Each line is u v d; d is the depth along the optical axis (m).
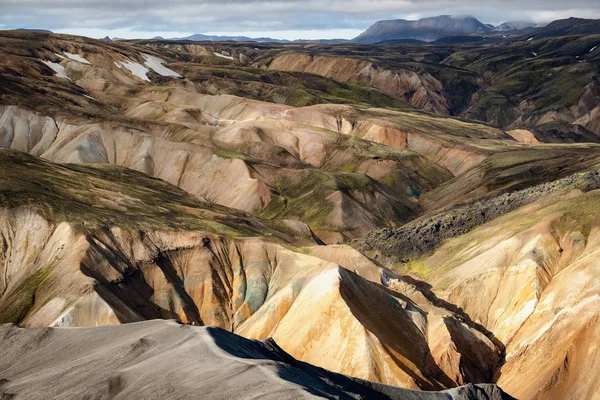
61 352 49.16
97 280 68.94
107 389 39.03
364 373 58.25
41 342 51.75
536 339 64.88
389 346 61.03
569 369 59.66
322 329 63.12
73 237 74.44
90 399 38.44
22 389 42.66
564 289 67.62
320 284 67.31
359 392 43.97
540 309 67.94
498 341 69.00
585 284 66.50
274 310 69.88
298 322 65.44
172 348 43.28
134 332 48.88
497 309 72.31
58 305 66.44
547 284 70.94
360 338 60.34
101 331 51.50
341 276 66.69
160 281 75.19
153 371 40.28
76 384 41.41
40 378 44.03
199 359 40.22
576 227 75.62
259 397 33.56
